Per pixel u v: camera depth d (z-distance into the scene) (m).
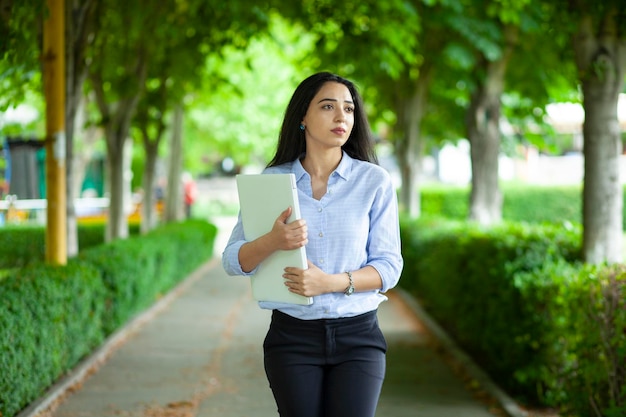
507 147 18.80
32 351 6.53
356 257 3.66
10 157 10.53
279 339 3.64
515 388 7.45
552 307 6.46
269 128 33.03
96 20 10.79
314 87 3.73
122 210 13.61
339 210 3.65
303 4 13.18
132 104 13.45
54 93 8.45
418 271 13.87
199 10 12.76
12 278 6.69
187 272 16.98
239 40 13.13
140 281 11.43
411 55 12.83
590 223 7.34
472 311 8.97
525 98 16.23
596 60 7.30
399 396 7.43
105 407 6.94
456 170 37.34
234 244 3.70
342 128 3.68
